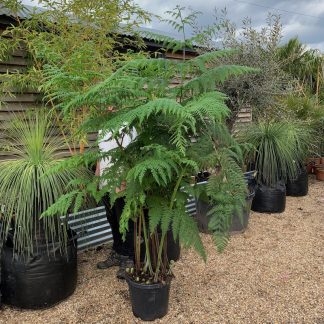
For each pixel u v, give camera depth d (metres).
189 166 1.68
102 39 2.97
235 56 3.85
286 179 4.49
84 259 2.75
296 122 4.88
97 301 2.19
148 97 1.70
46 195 1.99
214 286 2.39
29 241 1.97
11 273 2.02
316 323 2.01
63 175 2.07
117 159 1.83
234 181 1.71
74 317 2.03
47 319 2.00
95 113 1.79
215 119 1.65
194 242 1.73
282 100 5.08
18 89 3.32
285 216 3.95
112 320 2.00
